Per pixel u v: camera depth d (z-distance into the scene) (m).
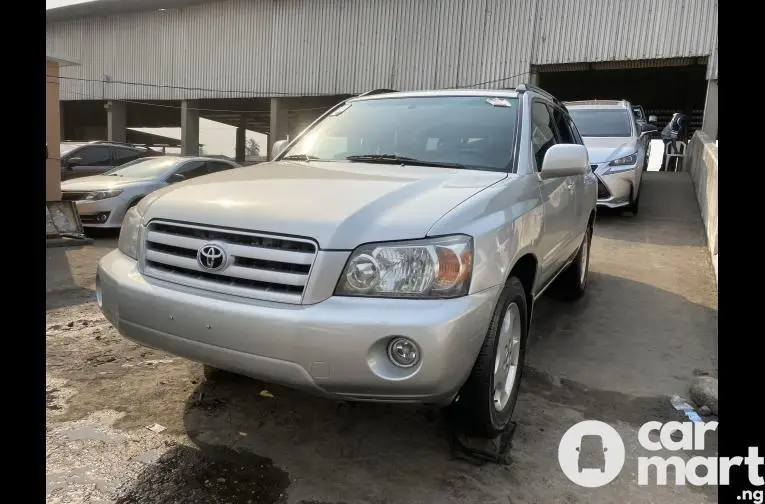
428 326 2.08
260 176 2.95
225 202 2.48
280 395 3.26
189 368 3.61
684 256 6.82
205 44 24.83
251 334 2.21
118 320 2.60
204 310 2.30
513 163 3.20
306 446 2.76
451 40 20.27
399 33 21.06
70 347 3.91
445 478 2.53
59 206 7.64
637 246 7.33
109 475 2.48
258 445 2.76
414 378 2.11
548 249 3.42
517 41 19.22
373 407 3.17
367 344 2.10
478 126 3.47
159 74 26.06
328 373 2.14
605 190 8.57
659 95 25.25
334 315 2.12
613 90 24.78
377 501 2.36
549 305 5.06
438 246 2.19
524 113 3.51
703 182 9.00
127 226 2.79
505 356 2.75
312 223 2.24
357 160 3.43
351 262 2.18
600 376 3.64
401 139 3.54
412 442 2.82
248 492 2.39
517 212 2.72
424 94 3.95
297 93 23.17
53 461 2.56
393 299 2.15
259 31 23.64
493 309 2.37
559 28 18.56
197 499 2.34
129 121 35.56
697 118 25.91
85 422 2.92
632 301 5.18
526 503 2.38
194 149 26.27
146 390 3.29
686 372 3.71
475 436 2.66
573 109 10.09
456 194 2.55
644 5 17.22
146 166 9.63
